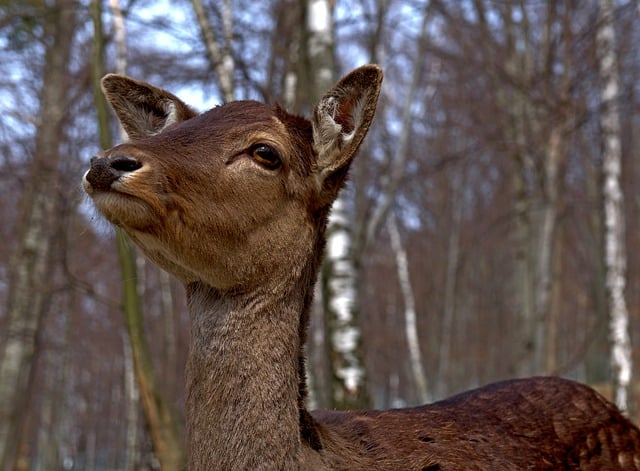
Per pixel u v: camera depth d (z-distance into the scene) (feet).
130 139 12.23
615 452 13.10
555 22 45.83
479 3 48.60
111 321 72.38
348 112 11.09
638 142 85.87
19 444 51.16
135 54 35.19
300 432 9.93
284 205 10.44
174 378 51.24
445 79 70.79
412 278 85.56
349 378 23.65
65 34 37.17
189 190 9.66
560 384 13.51
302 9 27.43
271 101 30.42
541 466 11.91
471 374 104.17
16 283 37.65
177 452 18.45
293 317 10.39
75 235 41.70
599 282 58.44
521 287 51.13
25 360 37.32
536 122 44.83
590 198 57.36
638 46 44.39
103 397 106.52
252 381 9.82
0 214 47.83
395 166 36.63
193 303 10.43
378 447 10.75
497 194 77.61
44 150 35.47
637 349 56.95
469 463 11.14
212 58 26.50
